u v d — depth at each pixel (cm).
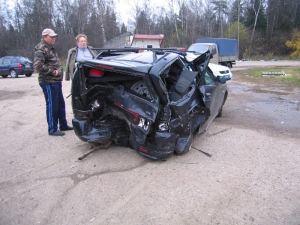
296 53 4503
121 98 369
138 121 350
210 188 315
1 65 1817
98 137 395
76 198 297
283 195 303
